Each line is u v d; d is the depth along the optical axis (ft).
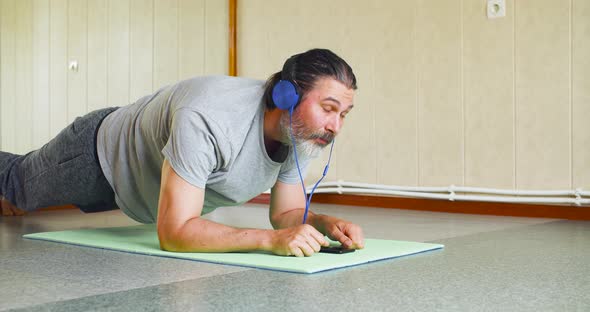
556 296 4.31
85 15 20.20
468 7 12.73
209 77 6.07
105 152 7.22
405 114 13.65
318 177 14.98
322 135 5.44
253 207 14.12
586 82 11.43
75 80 20.62
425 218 11.37
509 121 12.32
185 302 4.08
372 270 5.29
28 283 4.76
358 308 3.92
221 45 16.83
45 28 21.42
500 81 12.39
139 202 7.33
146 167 6.73
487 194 12.59
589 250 6.82
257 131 5.86
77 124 7.59
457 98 12.94
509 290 4.51
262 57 15.94
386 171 13.96
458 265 5.64
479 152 12.69
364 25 14.16
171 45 17.95
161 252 6.02
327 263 5.34
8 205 10.69
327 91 5.31
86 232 7.99
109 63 19.60
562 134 11.71
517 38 12.16
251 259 5.51
